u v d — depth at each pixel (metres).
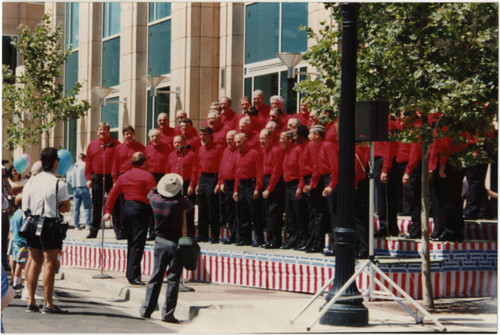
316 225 12.10
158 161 14.70
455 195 11.62
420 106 10.06
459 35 10.27
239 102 19.52
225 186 13.72
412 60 10.24
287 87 17.53
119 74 24.41
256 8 19.00
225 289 12.02
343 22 9.45
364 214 11.44
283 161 12.83
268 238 13.20
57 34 24.39
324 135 11.80
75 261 15.22
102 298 11.66
